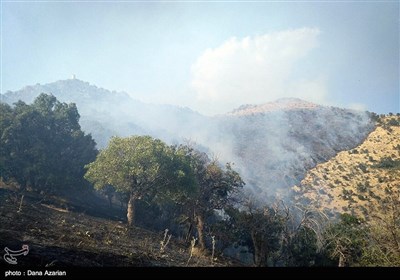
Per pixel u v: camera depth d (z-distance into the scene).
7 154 55.88
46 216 36.78
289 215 37.66
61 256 20.89
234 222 49.25
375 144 171.00
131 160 42.75
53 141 64.25
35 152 56.72
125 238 36.75
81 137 68.56
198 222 47.66
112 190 73.69
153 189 46.53
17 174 55.78
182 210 55.81
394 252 26.09
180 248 42.38
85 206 62.78
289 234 37.25
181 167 46.03
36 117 62.47
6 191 50.84
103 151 46.38
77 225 36.00
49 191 57.75
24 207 38.16
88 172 45.75
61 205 52.53
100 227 39.53
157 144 46.31
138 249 31.61
